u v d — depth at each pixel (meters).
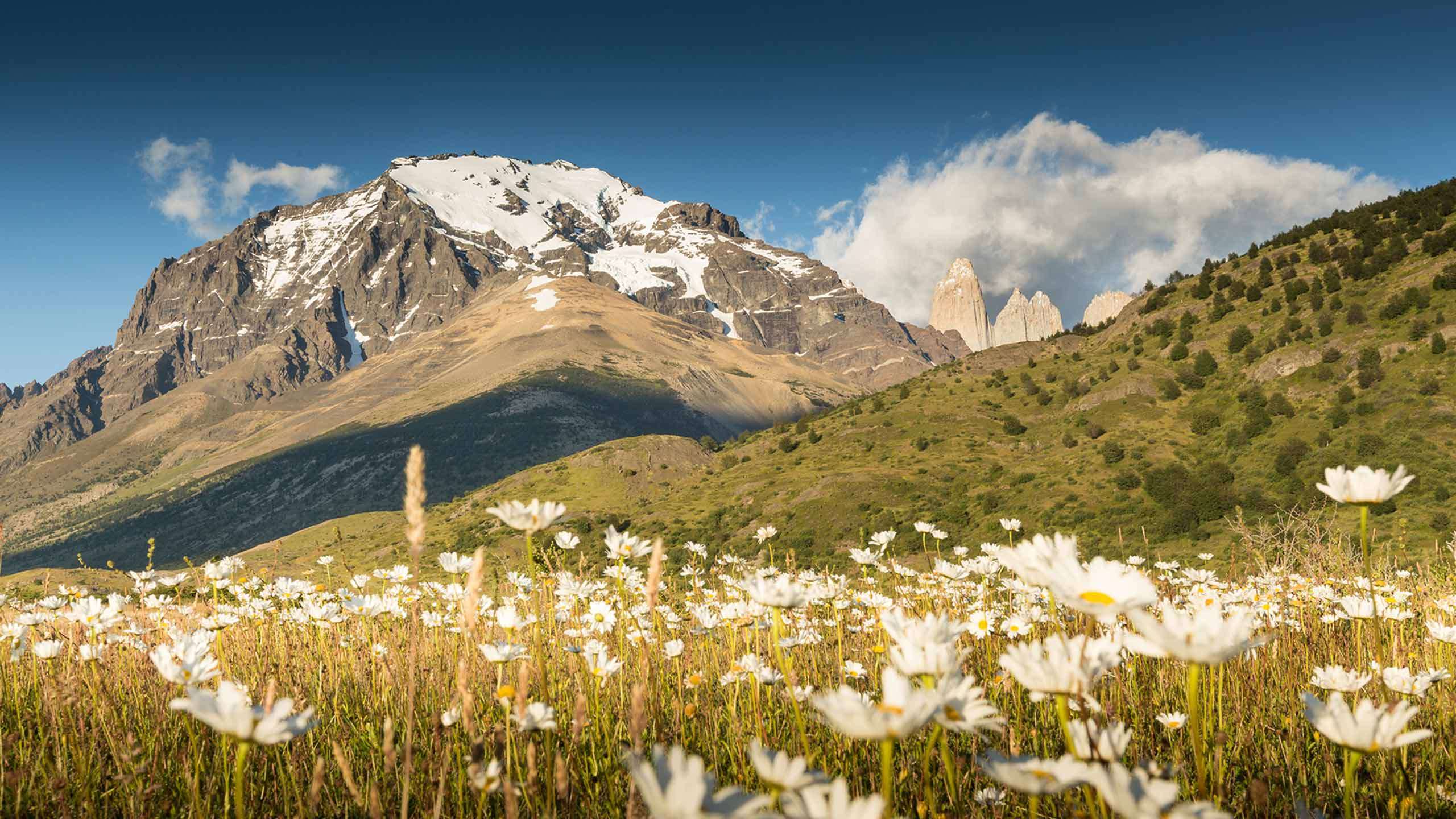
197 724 3.35
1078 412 108.69
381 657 4.00
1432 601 5.36
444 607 5.45
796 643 3.95
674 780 1.00
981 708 1.62
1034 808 1.60
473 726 2.11
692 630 4.53
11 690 4.10
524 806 2.41
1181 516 65.00
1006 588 5.07
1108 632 2.25
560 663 3.85
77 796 2.74
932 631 1.80
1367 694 3.59
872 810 1.10
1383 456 66.56
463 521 94.44
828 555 63.41
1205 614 1.55
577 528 88.00
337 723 3.71
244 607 5.14
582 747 2.99
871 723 1.29
